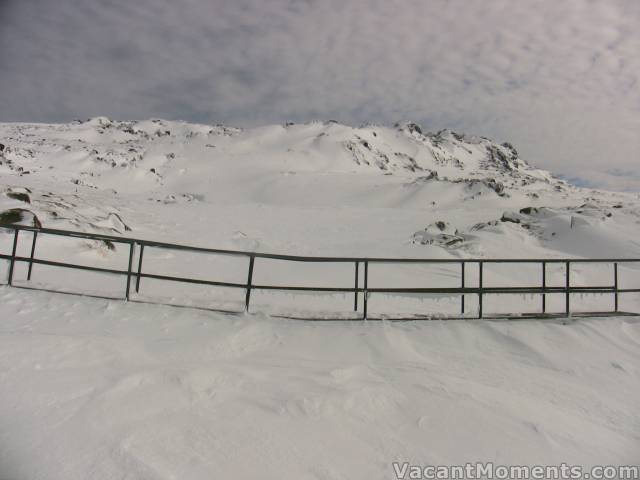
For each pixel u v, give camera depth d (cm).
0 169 4991
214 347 423
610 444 315
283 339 471
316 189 11638
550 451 294
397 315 575
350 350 457
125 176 13112
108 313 499
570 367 451
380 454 270
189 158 18062
